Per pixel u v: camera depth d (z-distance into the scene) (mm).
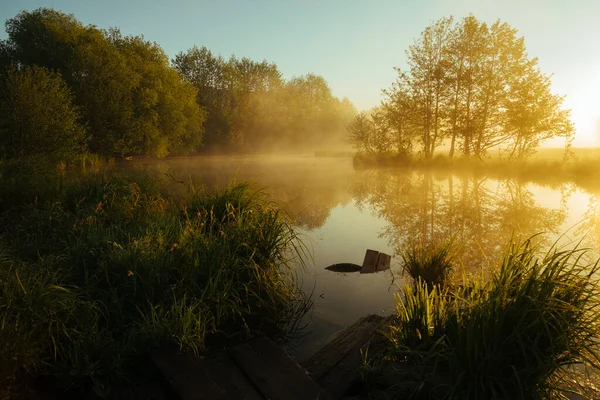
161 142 32406
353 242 7148
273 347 3203
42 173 7777
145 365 2910
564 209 10172
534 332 2410
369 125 30625
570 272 2639
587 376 2668
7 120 16938
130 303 3576
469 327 2420
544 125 21453
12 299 2793
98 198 6527
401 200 12414
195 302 3656
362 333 3471
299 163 35781
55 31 27406
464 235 7512
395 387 2570
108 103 26359
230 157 47438
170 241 4535
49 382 2609
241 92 54125
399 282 5008
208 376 2719
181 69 50656
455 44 24891
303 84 70812
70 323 2996
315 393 2570
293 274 5336
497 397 2236
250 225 5078
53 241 4566
